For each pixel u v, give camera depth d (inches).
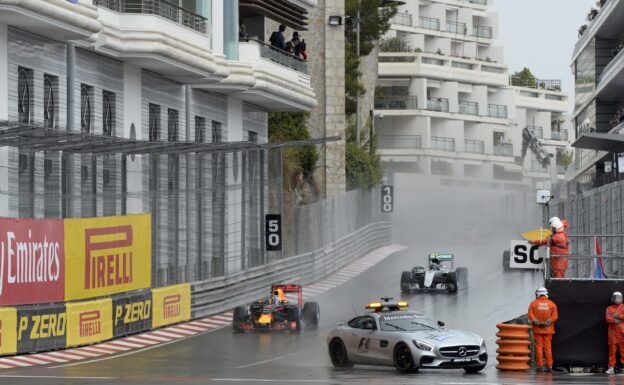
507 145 7795.3
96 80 2000.5
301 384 1182.9
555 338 1421.0
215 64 2300.7
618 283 1411.2
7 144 1556.3
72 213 1852.9
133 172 2089.1
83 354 1604.3
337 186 3782.0
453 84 7372.1
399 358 1402.6
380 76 7126.0
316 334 1900.8
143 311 1888.5
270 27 3656.5
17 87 1748.3
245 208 2669.8
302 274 2770.7
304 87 2876.5
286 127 3622.0
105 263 1769.2
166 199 2142.0
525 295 2453.2
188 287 2079.2
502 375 1357.0
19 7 1624.0
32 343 1569.9
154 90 2247.8
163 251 2117.4
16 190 1683.1
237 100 2714.1
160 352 1659.7
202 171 2380.7
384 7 5059.1
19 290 1539.1
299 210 2938.0
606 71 3363.7
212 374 1348.4
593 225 1818.4
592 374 1392.7
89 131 1993.1
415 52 7165.4
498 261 3260.3
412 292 2566.4
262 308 1926.7
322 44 3796.8
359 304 2380.7
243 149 2064.5
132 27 2022.6
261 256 2709.2
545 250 1470.2
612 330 1386.6
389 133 7190.0
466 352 1384.1
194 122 2454.5
